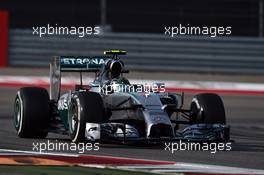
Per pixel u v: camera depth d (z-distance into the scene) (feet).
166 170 90.27
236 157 105.70
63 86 248.52
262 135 145.89
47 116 124.57
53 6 353.10
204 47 286.46
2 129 142.41
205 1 339.77
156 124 108.17
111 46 282.97
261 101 229.25
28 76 265.34
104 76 121.60
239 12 326.85
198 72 286.66
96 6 355.15
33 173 87.66
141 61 285.02
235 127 161.99
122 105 114.83
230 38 286.66
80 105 110.73
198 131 112.27
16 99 127.95
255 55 287.69
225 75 286.66
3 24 286.25
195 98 117.91
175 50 285.43
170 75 278.46
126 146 114.93
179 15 329.11
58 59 124.67
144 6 357.82
